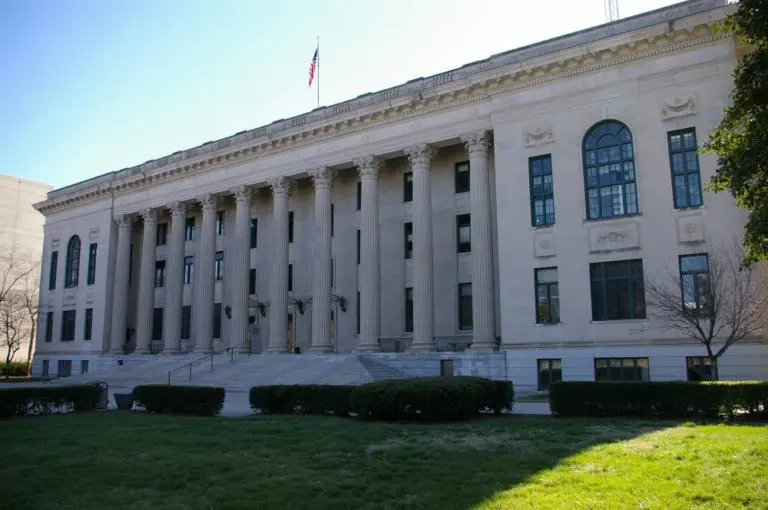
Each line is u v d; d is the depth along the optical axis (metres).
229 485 10.94
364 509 9.31
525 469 11.54
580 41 34.38
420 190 38.56
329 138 43.03
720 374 28.22
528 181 34.59
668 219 30.52
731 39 30.03
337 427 17.88
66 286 61.97
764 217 15.66
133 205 56.19
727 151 17.28
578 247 32.62
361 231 40.38
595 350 31.36
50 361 61.47
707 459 11.86
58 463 13.14
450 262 39.84
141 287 53.84
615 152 32.56
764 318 26.34
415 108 39.09
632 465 11.57
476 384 20.42
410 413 19.34
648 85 31.86
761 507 8.89
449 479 10.94
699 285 29.39
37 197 86.31
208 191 49.88
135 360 51.53
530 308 33.53
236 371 39.62
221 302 51.84
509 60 36.53
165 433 17.52
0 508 9.66
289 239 48.50
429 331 37.12
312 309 43.75
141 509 9.45
